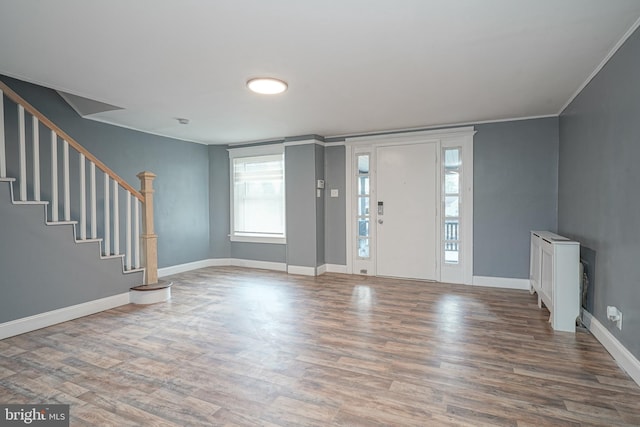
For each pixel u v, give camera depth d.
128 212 4.04
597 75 2.86
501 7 1.94
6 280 2.98
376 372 2.37
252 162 6.12
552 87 3.28
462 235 4.87
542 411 1.92
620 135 2.42
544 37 2.30
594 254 2.96
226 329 3.18
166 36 2.26
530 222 4.48
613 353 2.54
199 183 6.15
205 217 6.27
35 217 3.17
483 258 4.75
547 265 3.38
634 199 2.23
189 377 2.31
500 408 1.95
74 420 1.85
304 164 5.51
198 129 5.10
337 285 4.84
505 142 4.57
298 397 2.07
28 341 2.90
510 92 3.43
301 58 2.61
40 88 3.97
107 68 2.79
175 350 2.73
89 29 2.16
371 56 2.57
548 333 3.04
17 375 2.33
